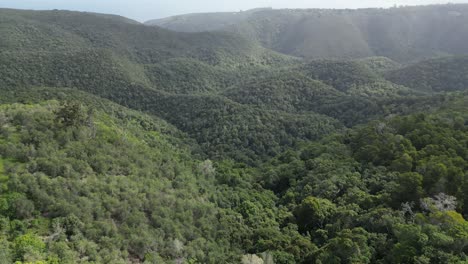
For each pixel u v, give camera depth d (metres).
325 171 67.06
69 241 34.97
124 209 42.44
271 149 98.31
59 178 41.38
